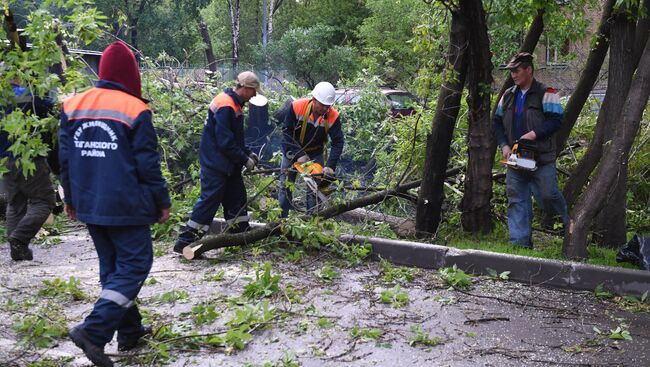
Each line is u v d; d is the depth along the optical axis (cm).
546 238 873
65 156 453
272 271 695
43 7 744
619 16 763
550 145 752
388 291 605
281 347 496
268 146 1095
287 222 750
